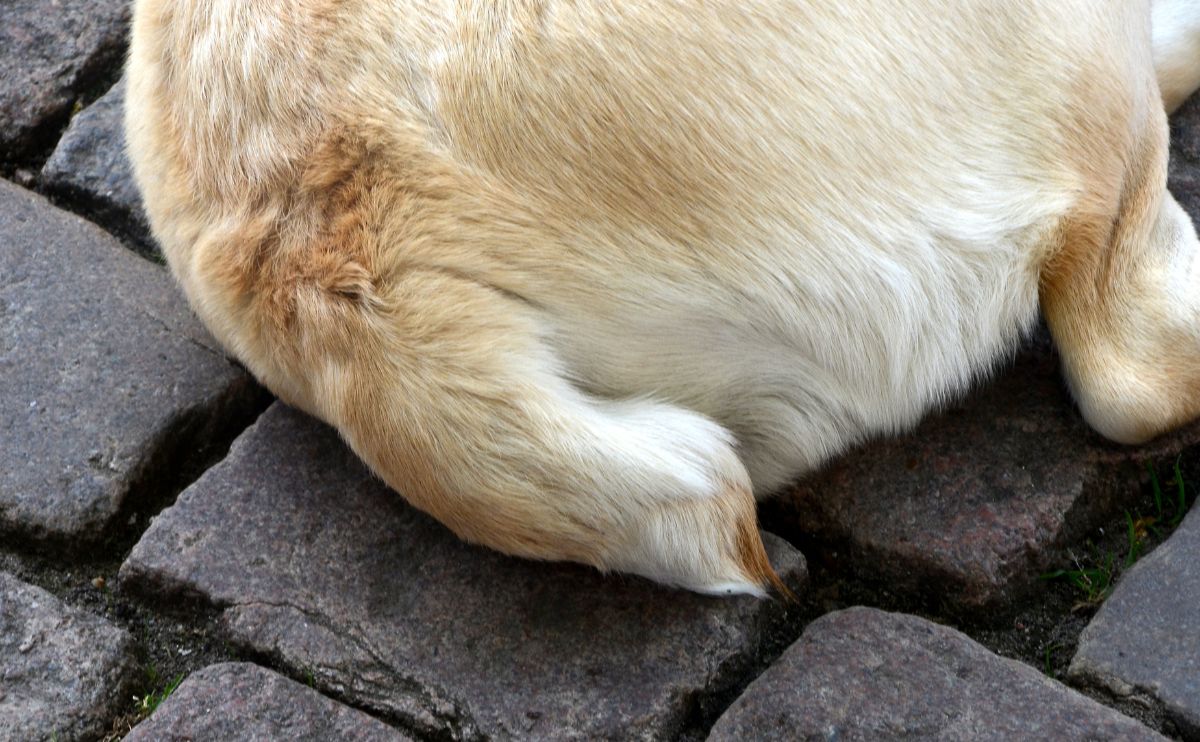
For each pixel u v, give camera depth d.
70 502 0.90
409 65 0.82
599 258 0.82
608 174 0.81
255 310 0.84
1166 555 0.86
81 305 0.97
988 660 0.84
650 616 0.86
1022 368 0.92
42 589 0.89
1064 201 0.85
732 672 0.85
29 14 1.08
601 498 0.81
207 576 0.88
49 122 1.05
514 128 0.81
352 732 0.84
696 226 0.82
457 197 0.82
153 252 1.00
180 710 0.84
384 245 0.82
